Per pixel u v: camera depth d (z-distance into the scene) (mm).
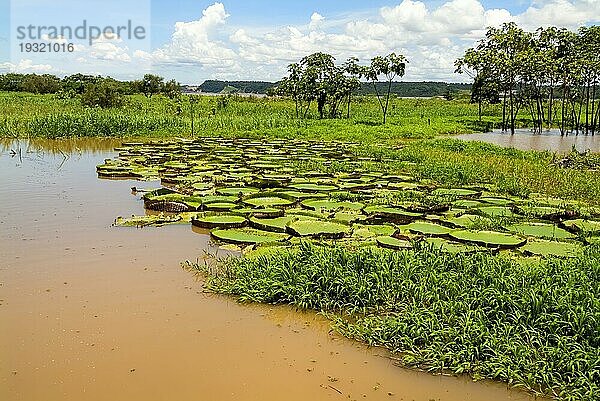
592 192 10094
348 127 27594
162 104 36594
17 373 3912
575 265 5547
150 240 7133
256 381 3912
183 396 3701
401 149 17922
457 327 4352
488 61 31453
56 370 3969
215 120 27281
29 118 23281
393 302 5023
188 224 7973
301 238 7031
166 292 5406
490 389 3859
